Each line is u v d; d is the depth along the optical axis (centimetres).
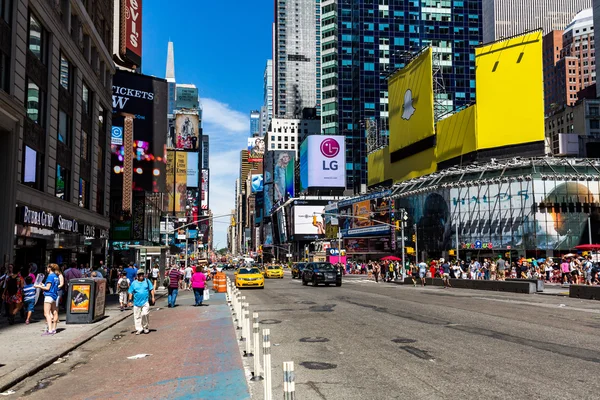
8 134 2319
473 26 14738
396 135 9000
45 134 2780
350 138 14450
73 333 1383
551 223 5622
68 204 3095
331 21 14925
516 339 1141
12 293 1572
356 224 8956
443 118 7975
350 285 3834
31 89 2600
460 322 1452
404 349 1038
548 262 4003
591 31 19012
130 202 5412
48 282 1385
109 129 4231
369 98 14538
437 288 3359
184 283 3750
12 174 2311
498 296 2530
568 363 880
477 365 873
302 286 3684
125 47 5541
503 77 6762
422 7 14762
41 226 2620
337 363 915
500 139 6700
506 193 5906
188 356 1038
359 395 698
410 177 8538
